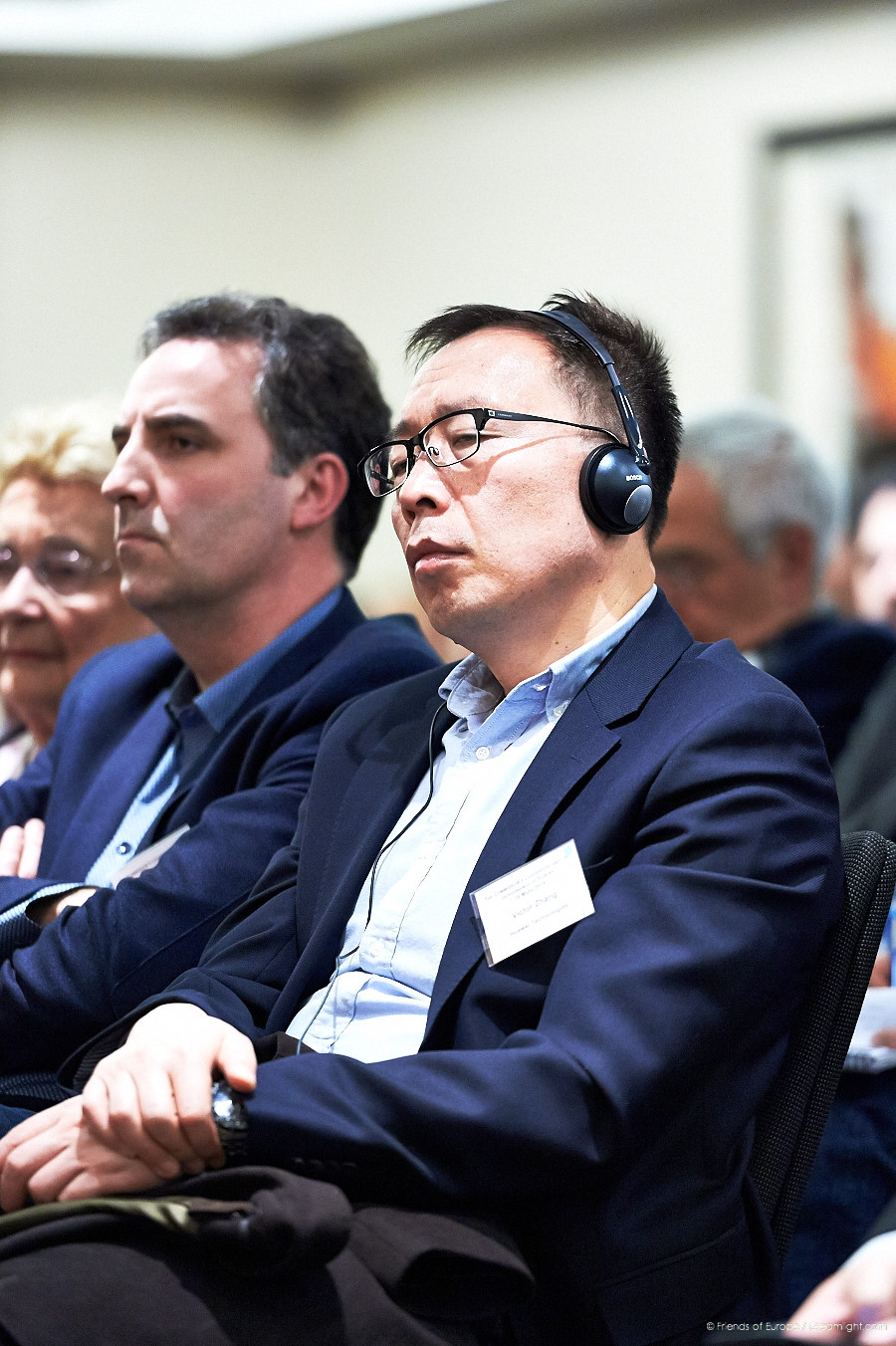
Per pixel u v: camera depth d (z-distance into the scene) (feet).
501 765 9.41
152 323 13.74
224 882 11.40
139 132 35.70
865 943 9.03
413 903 9.12
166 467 13.02
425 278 35.68
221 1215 7.09
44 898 12.28
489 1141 7.55
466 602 9.26
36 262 35.14
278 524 13.21
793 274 31.32
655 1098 7.75
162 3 34.55
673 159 32.60
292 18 34.45
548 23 33.55
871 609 25.70
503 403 9.45
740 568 17.89
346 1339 7.10
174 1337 6.93
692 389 32.32
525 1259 8.12
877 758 14.17
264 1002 9.77
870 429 30.66
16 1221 7.77
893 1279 6.77
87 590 16.55
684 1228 8.13
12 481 16.63
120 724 14.15
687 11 32.32
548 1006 8.05
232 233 36.32
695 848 8.25
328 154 36.73
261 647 13.35
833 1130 11.03
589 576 9.43
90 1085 8.13
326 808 10.45
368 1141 7.56
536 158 34.27
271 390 13.14
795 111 31.27
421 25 33.73
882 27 30.42
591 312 10.37
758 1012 8.21
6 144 35.06
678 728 8.82
